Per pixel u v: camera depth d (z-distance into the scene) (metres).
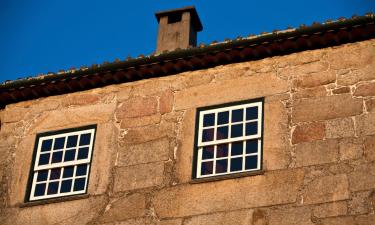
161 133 17.33
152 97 17.84
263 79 17.20
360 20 16.61
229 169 16.53
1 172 18.05
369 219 15.10
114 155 17.41
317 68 16.97
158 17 19.86
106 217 16.70
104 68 18.03
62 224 16.89
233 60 17.58
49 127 18.27
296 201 15.67
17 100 18.86
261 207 15.80
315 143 16.16
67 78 18.23
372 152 15.71
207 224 15.96
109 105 18.08
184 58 17.62
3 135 18.53
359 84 16.55
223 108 17.20
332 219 15.29
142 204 16.61
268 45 17.17
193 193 16.38
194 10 19.84
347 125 16.16
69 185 17.61
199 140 17.02
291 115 16.62
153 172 16.92
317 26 16.81
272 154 16.30
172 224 16.19
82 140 17.92
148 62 17.81
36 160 17.97
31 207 17.30
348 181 15.56
